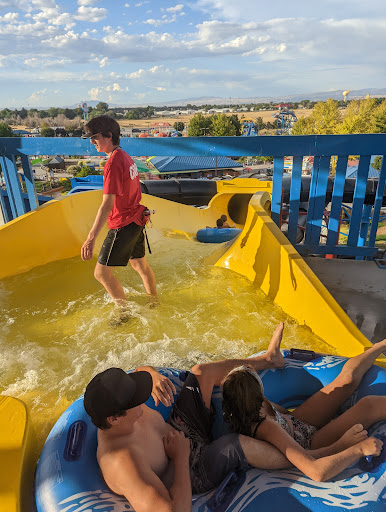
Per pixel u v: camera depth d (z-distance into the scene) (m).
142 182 13.99
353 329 3.05
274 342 2.43
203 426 2.05
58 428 1.87
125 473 1.52
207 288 4.23
